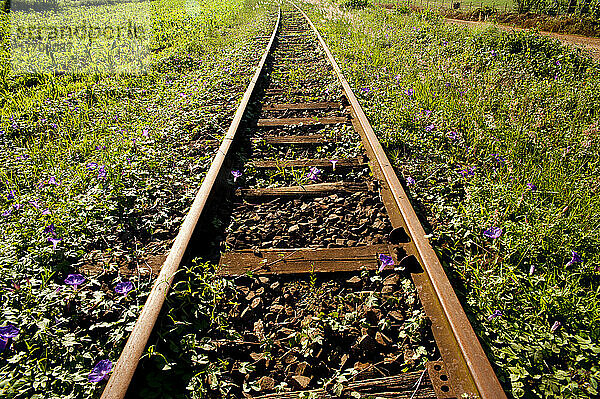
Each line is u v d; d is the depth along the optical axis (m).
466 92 6.04
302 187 3.48
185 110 5.68
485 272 2.50
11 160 4.24
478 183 3.54
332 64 7.80
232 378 1.89
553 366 1.97
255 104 5.80
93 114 5.84
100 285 2.48
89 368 1.93
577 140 4.50
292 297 2.37
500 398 1.57
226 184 3.53
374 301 2.25
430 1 30.47
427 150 4.31
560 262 2.71
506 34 9.98
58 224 2.98
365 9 21.77
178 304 2.21
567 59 8.50
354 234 2.90
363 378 1.86
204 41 12.05
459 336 1.84
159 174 3.86
